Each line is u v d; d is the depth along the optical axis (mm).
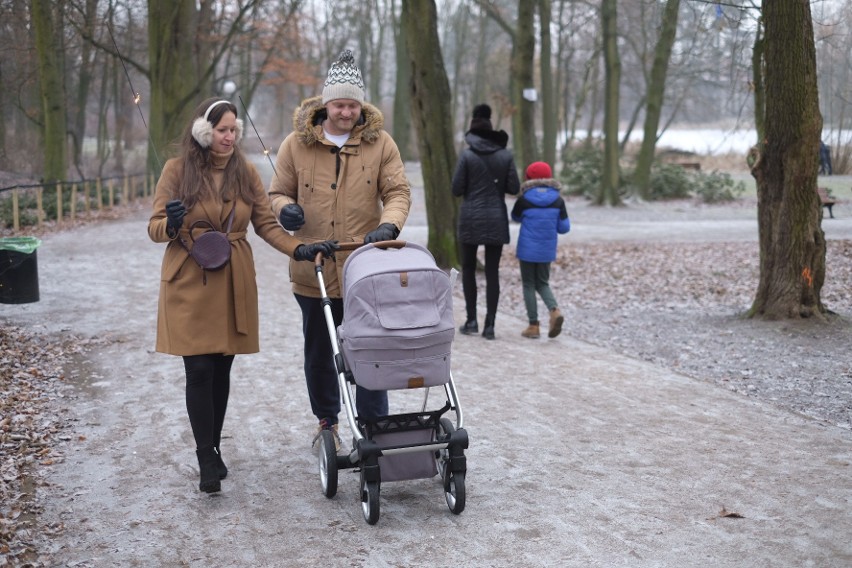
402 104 50781
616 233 19578
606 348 8539
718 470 4879
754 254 15445
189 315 4387
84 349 8023
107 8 26094
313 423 5855
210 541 4004
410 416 4336
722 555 3777
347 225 4820
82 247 15992
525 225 8633
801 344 8461
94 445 5402
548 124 30484
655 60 27594
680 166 31047
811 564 3686
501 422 5879
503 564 3721
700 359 8039
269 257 14969
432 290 4164
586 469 4914
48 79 23391
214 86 35219
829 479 4715
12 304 10219
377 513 4121
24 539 3980
